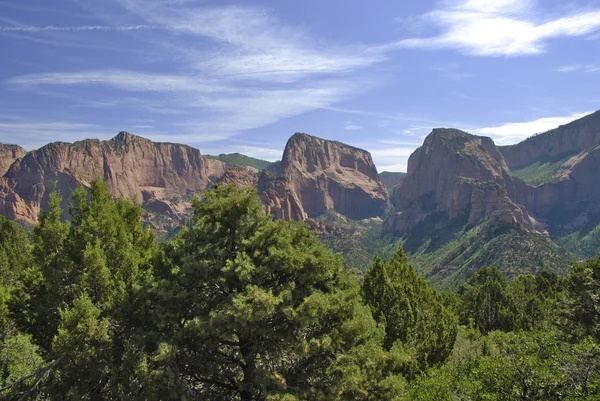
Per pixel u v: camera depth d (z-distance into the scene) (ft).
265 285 46.88
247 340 45.44
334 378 42.50
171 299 45.60
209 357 45.96
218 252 47.73
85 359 41.57
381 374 47.47
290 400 37.60
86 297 43.88
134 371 39.73
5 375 55.11
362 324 44.68
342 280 52.01
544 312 162.61
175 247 53.72
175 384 39.22
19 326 54.34
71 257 52.54
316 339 43.60
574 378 44.16
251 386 42.04
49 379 46.47
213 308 45.75
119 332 47.91
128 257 54.70
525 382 44.80
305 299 42.16
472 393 48.42
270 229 46.83
